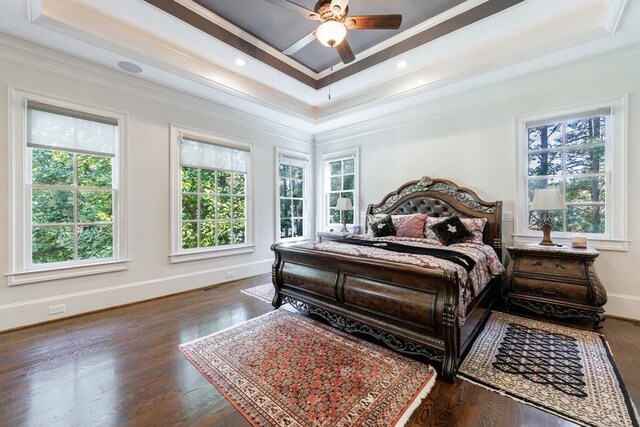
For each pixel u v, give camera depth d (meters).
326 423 1.48
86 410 1.59
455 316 1.84
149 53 3.02
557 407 1.58
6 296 2.62
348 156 5.30
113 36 2.77
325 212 5.79
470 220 3.50
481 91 3.65
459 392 1.72
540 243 3.07
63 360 2.11
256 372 1.94
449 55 3.44
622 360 2.04
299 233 5.68
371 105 4.25
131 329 2.65
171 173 3.75
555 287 2.75
